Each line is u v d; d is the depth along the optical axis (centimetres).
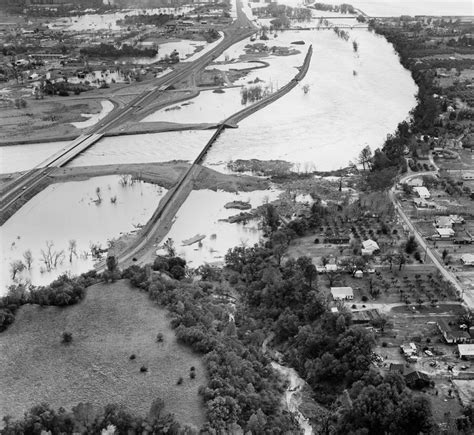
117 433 18025
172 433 17862
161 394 19775
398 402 19062
